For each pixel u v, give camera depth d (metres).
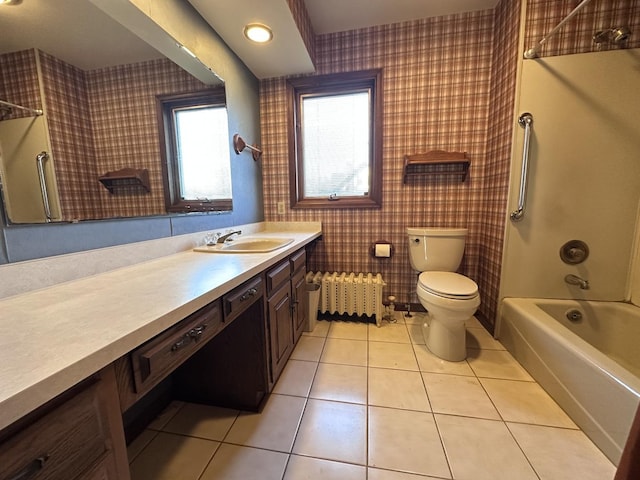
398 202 2.27
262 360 1.28
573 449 1.08
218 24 1.60
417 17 2.02
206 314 0.83
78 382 0.44
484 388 1.43
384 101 2.17
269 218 2.49
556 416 1.24
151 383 0.62
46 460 0.42
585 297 1.76
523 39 1.63
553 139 1.67
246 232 2.12
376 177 2.27
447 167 2.16
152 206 1.26
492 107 1.99
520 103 1.67
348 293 2.20
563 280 1.77
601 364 1.11
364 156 2.34
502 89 1.83
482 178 2.12
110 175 1.06
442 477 0.97
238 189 2.01
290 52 1.91
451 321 1.65
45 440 0.42
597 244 1.71
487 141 2.06
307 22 1.91
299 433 1.17
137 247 1.17
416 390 1.42
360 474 0.99
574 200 1.70
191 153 1.50
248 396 1.31
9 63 0.74
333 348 1.84
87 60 0.97
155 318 0.60
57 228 0.88
